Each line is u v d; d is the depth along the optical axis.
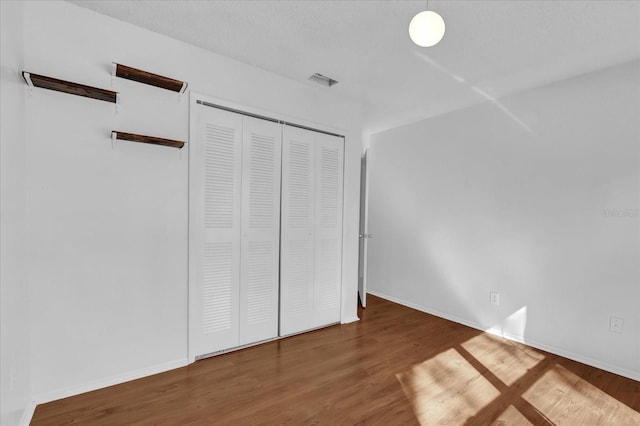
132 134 1.99
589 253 2.55
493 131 3.22
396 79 2.85
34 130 1.81
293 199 2.97
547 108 2.82
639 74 2.33
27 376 1.75
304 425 1.75
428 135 3.87
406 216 4.12
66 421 1.72
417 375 2.31
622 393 2.12
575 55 2.33
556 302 2.73
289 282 2.96
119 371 2.10
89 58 1.98
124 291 2.10
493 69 2.60
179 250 2.32
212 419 1.78
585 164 2.58
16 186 1.62
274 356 2.56
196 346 2.43
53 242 1.87
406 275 4.11
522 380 2.27
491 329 3.19
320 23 2.06
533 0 1.75
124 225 2.10
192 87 2.37
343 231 3.36
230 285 2.60
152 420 1.76
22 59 1.76
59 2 1.89
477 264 3.33
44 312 1.85
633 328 2.33
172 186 2.28
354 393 2.07
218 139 2.51
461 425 1.77
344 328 3.24
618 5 1.77
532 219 2.91
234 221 2.60
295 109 2.95
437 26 1.43
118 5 1.93
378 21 2.02
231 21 2.07
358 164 3.46
